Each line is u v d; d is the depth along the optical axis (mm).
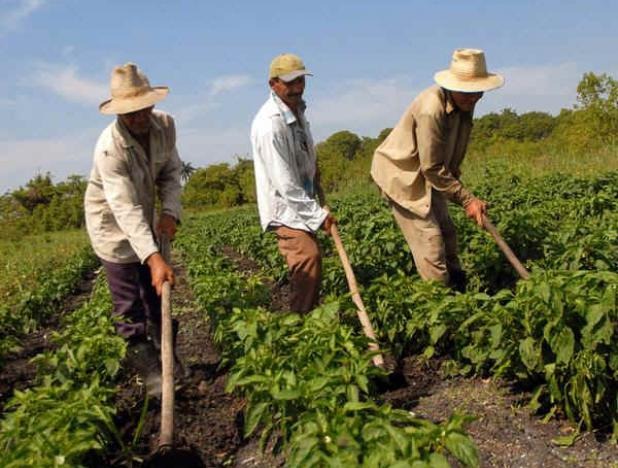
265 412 3807
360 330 5551
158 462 4078
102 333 5047
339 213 11766
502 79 5309
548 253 6270
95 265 18625
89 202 5215
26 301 9117
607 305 3609
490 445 3893
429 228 5879
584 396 3756
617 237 6062
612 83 27688
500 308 4180
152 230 5305
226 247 17156
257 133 5336
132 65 4578
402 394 4824
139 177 4961
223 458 4289
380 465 2641
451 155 5809
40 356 4801
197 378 5695
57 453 3207
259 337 4398
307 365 3941
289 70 5094
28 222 61562
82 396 3883
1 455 3293
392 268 7016
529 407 4152
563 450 3740
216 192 72812
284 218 5418
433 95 5477
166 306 4312
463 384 4773
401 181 5918
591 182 10656
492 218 7922
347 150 111688
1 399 6027
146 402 4055
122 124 4812
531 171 17031
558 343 3736
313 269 5445
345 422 2955
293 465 2805
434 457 2602
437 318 4832
